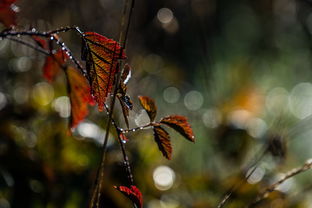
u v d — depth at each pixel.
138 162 1.47
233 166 1.75
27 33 1.09
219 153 1.81
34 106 1.51
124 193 1.09
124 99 1.08
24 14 2.10
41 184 1.38
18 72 1.93
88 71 1.06
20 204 1.37
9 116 1.47
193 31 2.33
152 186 1.49
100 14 2.39
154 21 2.18
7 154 1.38
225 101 2.14
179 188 1.55
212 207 1.46
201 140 2.03
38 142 1.44
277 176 1.46
